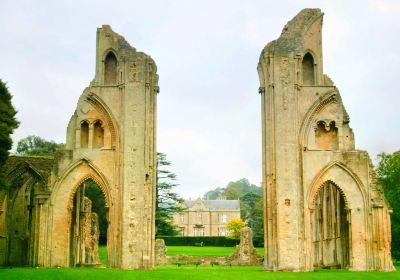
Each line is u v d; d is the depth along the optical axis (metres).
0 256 47.88
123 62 46.19
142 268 43.28
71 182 45.94
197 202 177.50
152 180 45.41
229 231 149.75
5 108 41.25
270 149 45.28
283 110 45.09
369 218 45.84
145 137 45.09
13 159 48.75
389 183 68.31
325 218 56.62
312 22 48.19
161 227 97.19
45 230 45.00
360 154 46.59
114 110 46.22
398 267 57.22
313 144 46.62
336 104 47.12
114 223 44.91
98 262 57.47
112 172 45.75
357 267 45.25
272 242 44.03
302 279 35.06
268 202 44.91
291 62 45.72
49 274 33.75
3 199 47.44
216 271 39.66
